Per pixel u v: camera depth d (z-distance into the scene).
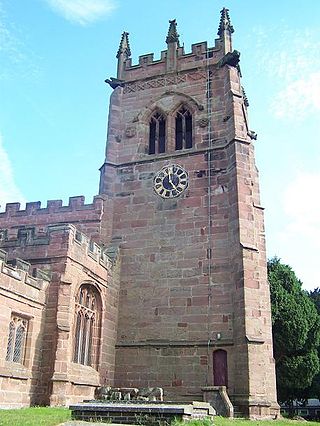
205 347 33.12
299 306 52.53
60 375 26.28
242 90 44.53
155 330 35.03
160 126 43.09
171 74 43.78
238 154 37.38
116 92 44.81
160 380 33.47
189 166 39.34
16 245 29.84
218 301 34.12
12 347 25.00
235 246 34.66
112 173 41.59
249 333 31.47
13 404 24.11
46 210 40.69
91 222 39.19
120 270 37.75
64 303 27.86
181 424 15.83
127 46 47.19
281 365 51.34
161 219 38.38
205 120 40.62
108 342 34.38
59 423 16.25
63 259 28.64
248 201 36.03
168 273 36.41
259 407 29.66
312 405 75.50
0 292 23.92
